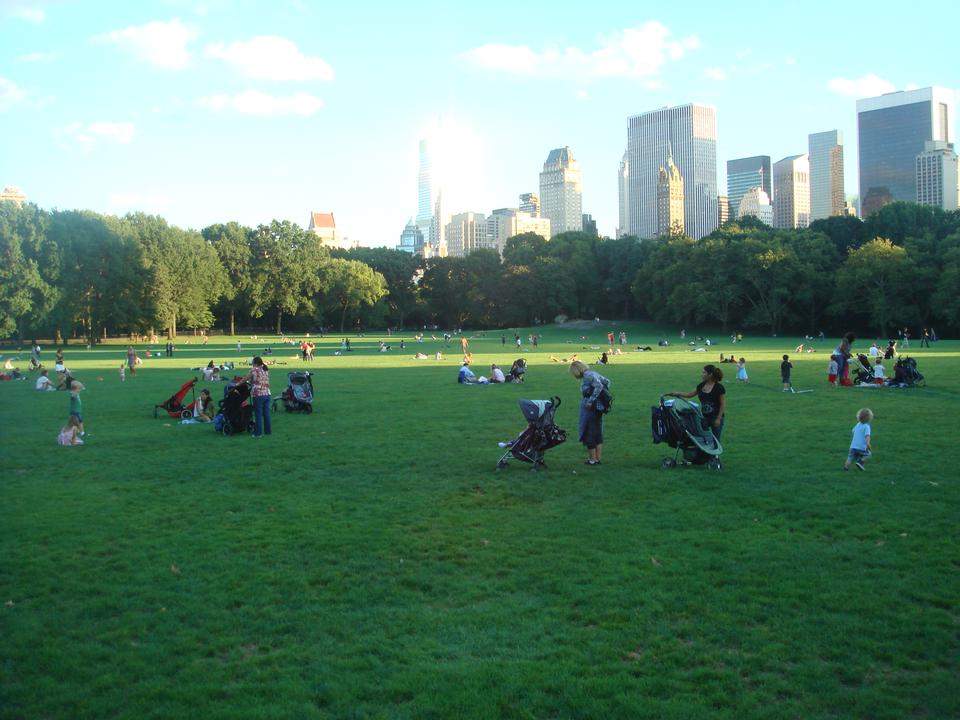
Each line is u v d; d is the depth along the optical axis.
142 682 6.48
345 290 143.38
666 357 58.91
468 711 5.98
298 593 8.41
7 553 9.89
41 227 96.94
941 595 8.07
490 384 36.38
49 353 77.88
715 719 5.84
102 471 15.38
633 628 7.39
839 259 118.81
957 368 41.09
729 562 9.21
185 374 46.25
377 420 23.08
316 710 6.01
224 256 134.75
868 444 14.64
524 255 154.62
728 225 139.00
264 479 14.45
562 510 11.85
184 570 9.18
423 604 8.11
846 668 6.58
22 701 6.21
